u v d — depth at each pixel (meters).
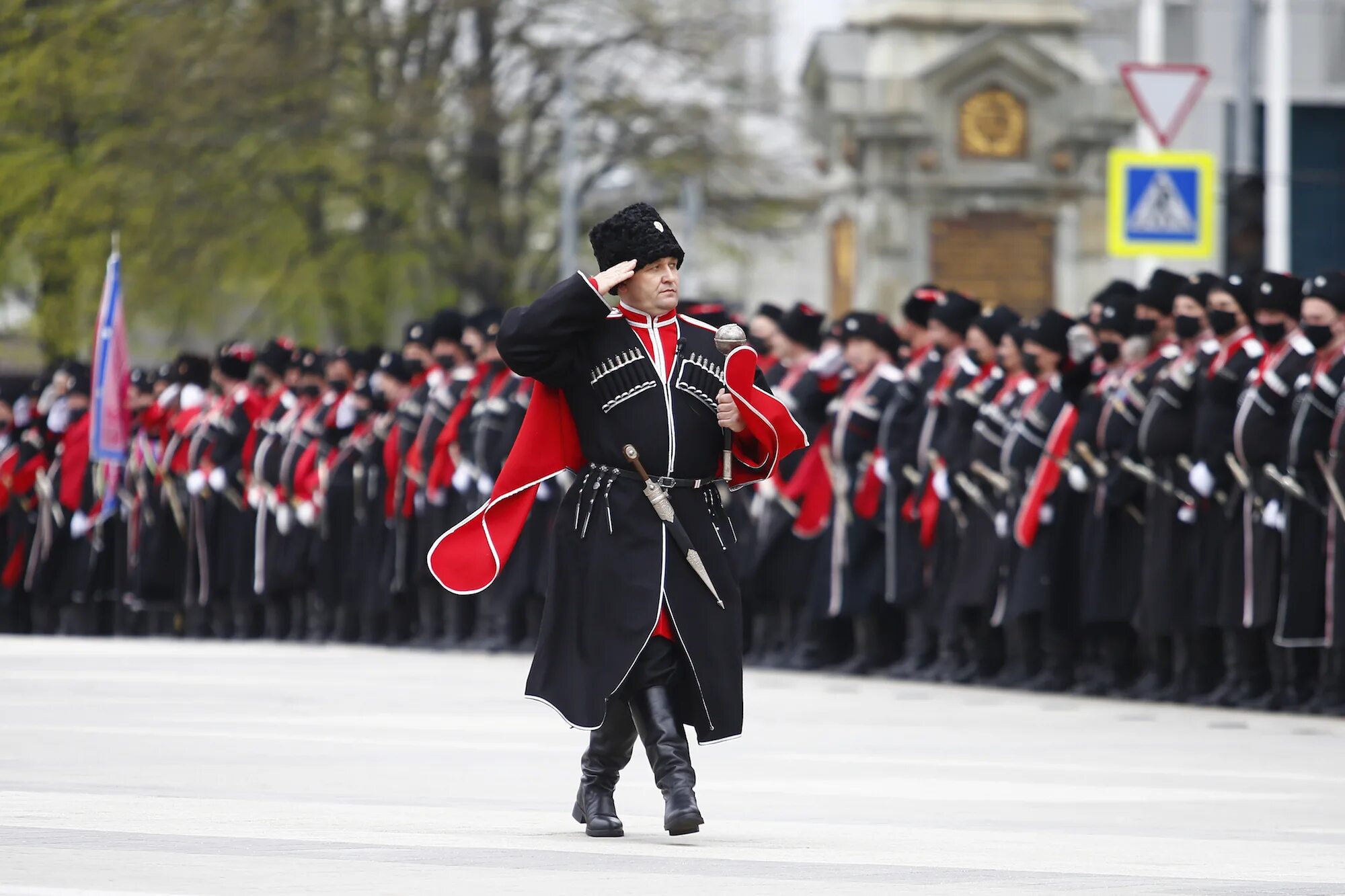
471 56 140.88
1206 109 160.75
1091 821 34.56
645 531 31.00
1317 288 54.69
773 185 147.38
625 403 31.16
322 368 86.38
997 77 124.19
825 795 37.75
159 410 90.69
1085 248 125.31
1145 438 58.03
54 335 142.62
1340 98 164.75
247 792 37.03
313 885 26.34
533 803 35.84
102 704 54.16
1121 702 58.41
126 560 91.69
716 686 31.14
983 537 63.34
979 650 64.75
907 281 124.56
